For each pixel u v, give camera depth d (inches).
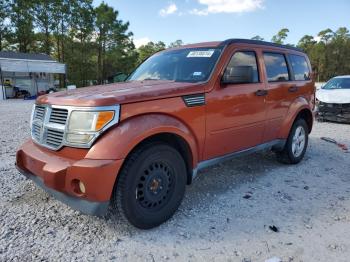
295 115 206.8
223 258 110.3
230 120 158.2
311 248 116.3
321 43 3112.7
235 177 192.1
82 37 1782.7
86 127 114.3
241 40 174.2
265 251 114.3
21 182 176.2
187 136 136.6
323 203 155.6
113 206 122.7
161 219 131.3
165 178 131.9
